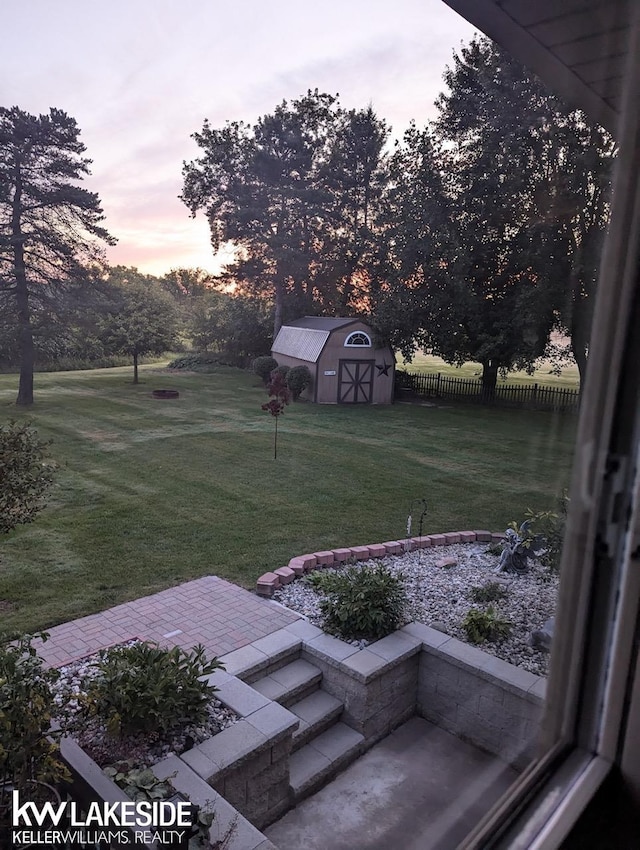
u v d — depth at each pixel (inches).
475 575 167.0
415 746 84.9
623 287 32.0
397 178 328.8
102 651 122.0
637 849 31.5
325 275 441.1
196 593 168.9
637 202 31.3
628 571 33.4
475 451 292.2
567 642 36.7
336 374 556.7
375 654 125.6
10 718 77.9
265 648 136.7
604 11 32.2
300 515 245.6
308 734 113.5
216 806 87.6
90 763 79.7
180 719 104.9
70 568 174.4
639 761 34.0
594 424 33.5
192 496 252.1
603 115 33.2
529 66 39.4
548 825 33.9
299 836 88.0
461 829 39.8
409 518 215.3
